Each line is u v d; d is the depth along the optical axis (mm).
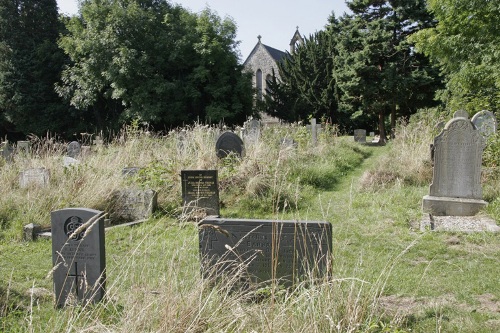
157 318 3758
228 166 11898
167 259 5703
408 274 5836
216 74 36438
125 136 21188
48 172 10695
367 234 7672
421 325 4410
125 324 3576
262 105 42938
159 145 15883
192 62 35531
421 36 17656
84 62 34156
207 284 4438
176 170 11711
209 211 9570
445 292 5320
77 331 3688
